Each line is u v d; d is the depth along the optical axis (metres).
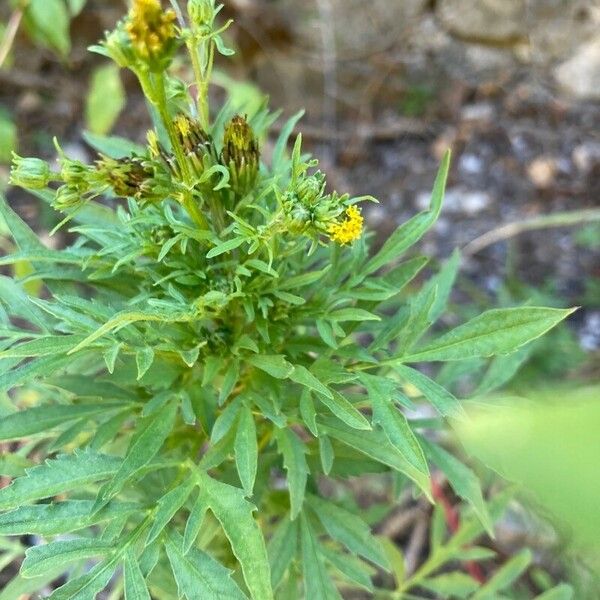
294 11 0.61
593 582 0.28
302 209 0.18
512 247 0.53
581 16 0.60
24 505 0.19
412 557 0.39
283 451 0.20
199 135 0.19
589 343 0.48
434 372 0.45
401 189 0.58
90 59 0.62
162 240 0.20
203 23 0.19
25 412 0.21
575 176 0.58
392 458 0.20
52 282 0.22
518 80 0.62
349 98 0.62
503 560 0.38
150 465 0.20
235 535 0.18
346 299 0.21
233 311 0.21
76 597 0.19
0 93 0.62
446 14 0.62
